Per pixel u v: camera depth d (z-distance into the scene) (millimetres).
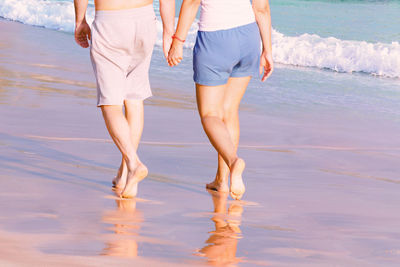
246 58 8031
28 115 12703
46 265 4051
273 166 10242
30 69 19875
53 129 11562
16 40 28828
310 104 18750
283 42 33250
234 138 8500
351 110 18156
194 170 9406
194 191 7953
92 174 8320
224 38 7730
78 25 7988
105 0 7387
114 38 7418
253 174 9453
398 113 18109
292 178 9344
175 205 6902
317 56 29797
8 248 4375
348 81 25109
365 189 8883
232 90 8320
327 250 5336
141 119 7969
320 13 56219
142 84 7914
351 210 7332
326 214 7000
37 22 40406
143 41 7570
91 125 12297
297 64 29984
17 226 5074
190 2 7750
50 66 21141
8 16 42656
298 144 12711
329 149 12375
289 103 18641
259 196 7891
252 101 18547
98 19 7453
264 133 13680
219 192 8117
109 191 7363
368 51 29578
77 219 5602
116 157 9695
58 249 4496
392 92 22656
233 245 5230
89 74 20109
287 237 5711
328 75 26641
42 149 9703
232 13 7754
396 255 5301
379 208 7562
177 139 11945
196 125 13609
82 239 4879
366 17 53469
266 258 4898
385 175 10227
